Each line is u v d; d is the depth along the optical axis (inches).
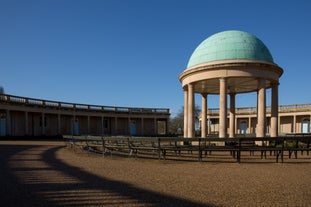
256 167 536.1
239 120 2427.4
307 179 409.7
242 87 1370.6
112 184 374.3
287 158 697.0
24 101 1972.2
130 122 2871.6
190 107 1133.1
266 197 305.6
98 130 2679.6
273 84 1113.4
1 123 1907.0
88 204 280.4
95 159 674.2
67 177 426.3
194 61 1124.5
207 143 982.4
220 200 293.4
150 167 536.4
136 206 273.1
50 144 1305.4
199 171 486.6
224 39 1063.6
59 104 2266.2
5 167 529.7
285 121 2194.9
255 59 1008.9
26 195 315.0
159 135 2706.7
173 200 293.7
